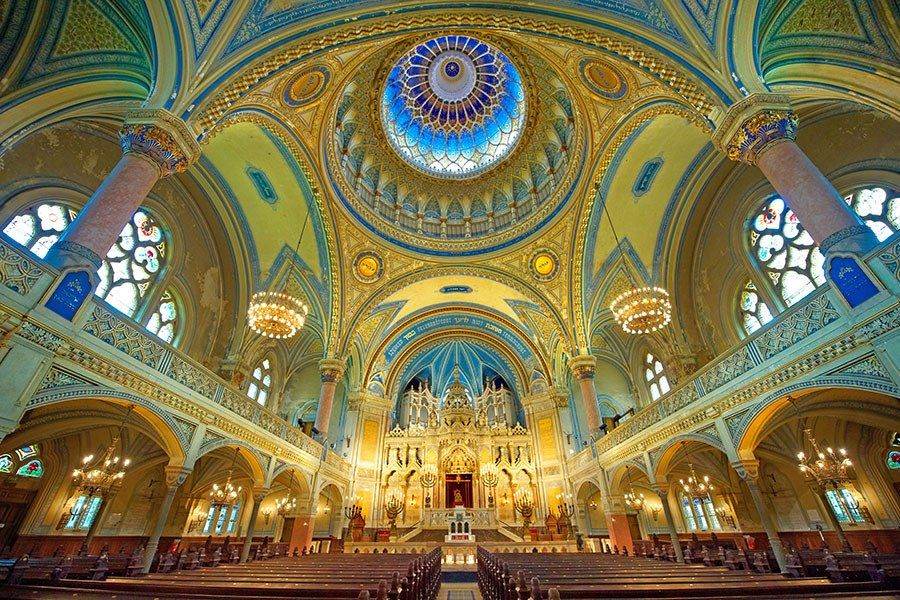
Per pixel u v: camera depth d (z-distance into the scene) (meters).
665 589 5.70
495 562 7.99
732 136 8.77
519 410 28.53
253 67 9.92
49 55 8.53
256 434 13.20
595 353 23.42
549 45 14.18
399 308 24.41
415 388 30.97
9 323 5.93
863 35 8.65
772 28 9.44
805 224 7.54
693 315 16.97
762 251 14.38
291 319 12.52
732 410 9.97
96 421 11.48
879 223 10.98
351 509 21.89
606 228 18.05
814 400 10.38
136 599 5.70
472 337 28.05
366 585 6.06
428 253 21.67
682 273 17.11
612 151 15.64
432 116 22.98
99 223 7.25
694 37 9.34
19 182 10.06
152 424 9.52
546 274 20.80
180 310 15.07
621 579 6.92
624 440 15.37
